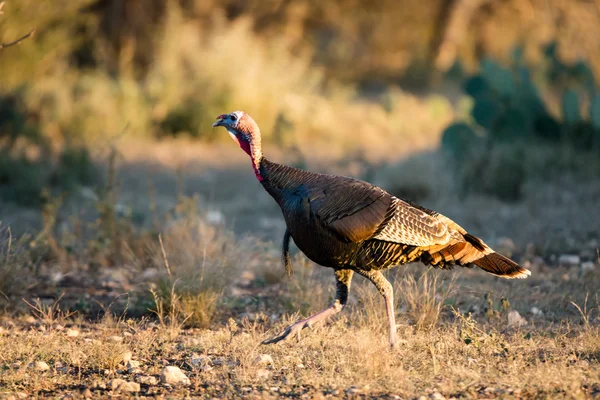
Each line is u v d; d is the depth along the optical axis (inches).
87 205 1738.4
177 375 809.5
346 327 967.0
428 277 1087.0
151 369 841.5
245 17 3964.1
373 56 4768.7
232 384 790.5
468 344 887.7
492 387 754.2
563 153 2143.2
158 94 2994.6
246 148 886.4
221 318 1067.9
